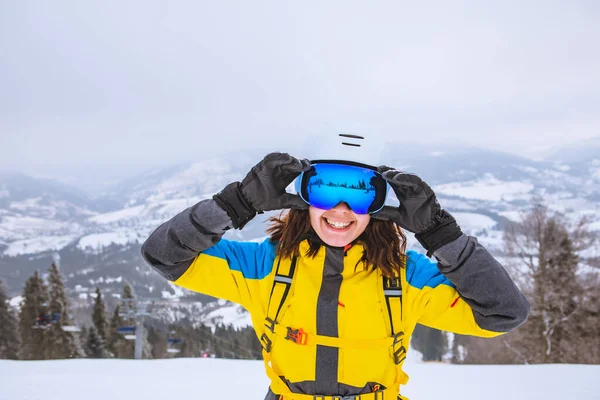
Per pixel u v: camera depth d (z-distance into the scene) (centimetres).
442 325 209
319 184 198
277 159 186
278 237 216
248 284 209
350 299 197
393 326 199
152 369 718
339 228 199
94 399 505
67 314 3425
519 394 562
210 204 194
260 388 584
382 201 198
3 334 3419
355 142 201
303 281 201
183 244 194
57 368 710
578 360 2053
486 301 193
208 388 578
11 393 520
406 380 207
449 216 197
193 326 3938
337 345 195
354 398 196
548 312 2083
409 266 212
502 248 2223
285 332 198
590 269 2080
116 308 3472
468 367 750
